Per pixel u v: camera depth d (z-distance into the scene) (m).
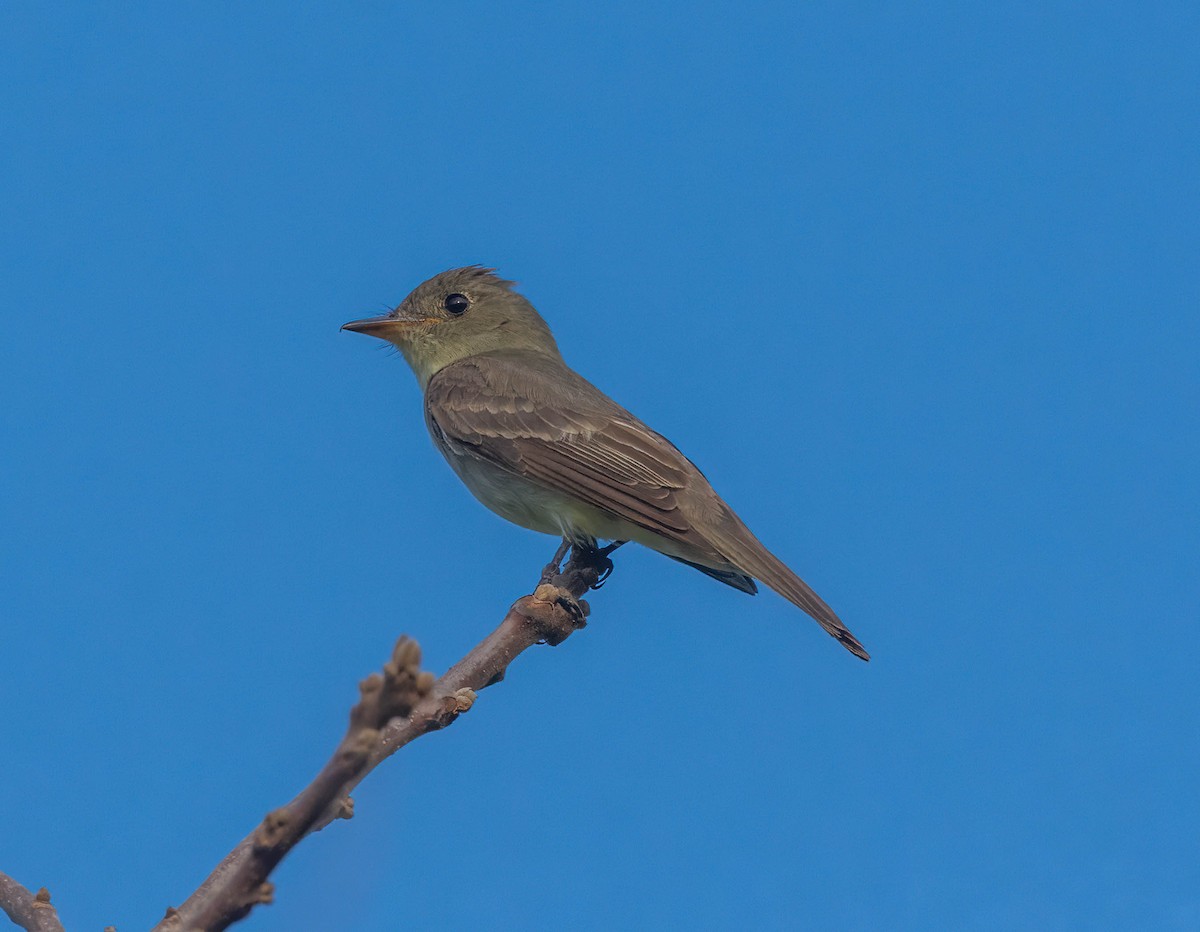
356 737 3.54
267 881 3.67
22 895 4.70
